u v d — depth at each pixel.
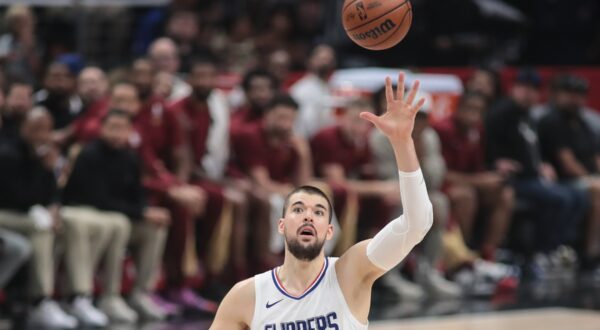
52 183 19.14
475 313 21.27
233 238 21.34
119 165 19.41
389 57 31.14
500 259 28.27
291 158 22.45
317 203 10.01
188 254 20.47
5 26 24.06
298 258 9.98
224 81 25.33
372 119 9.91
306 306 9.98
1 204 18.64
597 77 31.00
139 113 20.81
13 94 18.89
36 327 18.02
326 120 24.52
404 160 9.89
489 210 25.84
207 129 21.70
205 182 21.44
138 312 19.50
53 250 19.36
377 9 10.98
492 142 26.59
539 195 26.73
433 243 23.59
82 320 18.59
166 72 22.55
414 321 19.94
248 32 29.98
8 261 18.05
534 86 26.56
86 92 21.30
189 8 27.48
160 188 20.41
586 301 23.27
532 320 20.45
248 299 10.19
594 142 28.80
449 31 32.06
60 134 20.72
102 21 26.50
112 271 19.16
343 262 10.13
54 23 26.97
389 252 9.91
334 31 30.84
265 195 21.58
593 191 28.08
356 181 23.33
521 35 33.53
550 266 27.42
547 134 28.03
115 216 19.19
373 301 22.62
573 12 35.12
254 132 21.88
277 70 25.23
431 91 26.20
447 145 25.16
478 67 29.50
